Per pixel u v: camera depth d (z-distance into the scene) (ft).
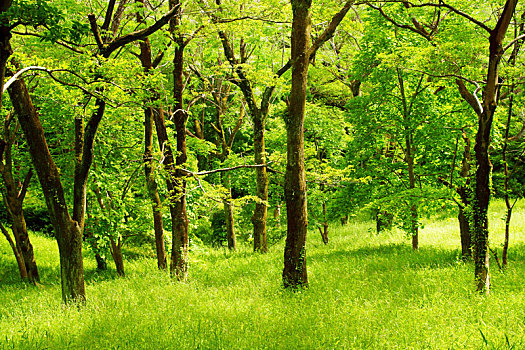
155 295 25.80
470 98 28.81
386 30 38.68
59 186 24.12
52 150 41.11
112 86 20.85
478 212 21.81
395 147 44.96
